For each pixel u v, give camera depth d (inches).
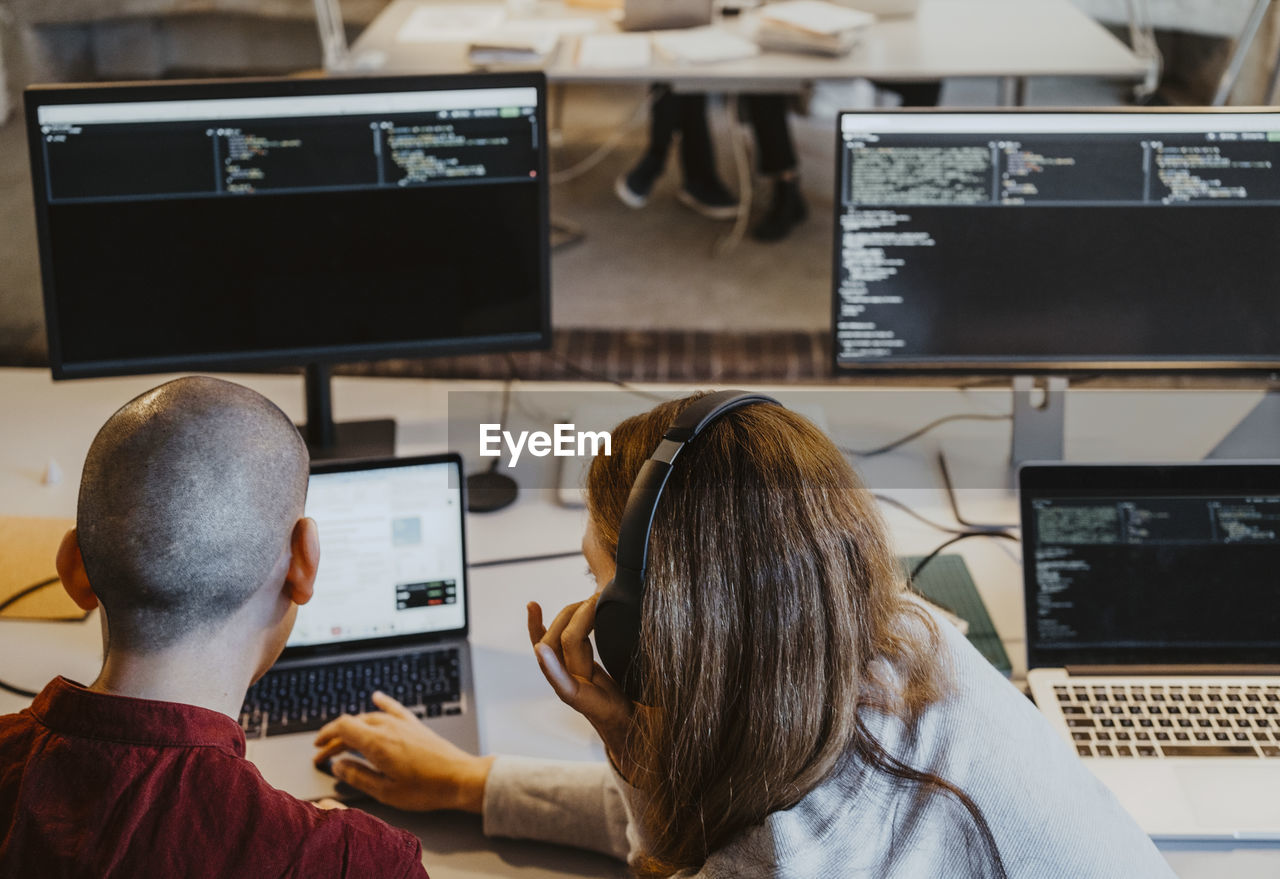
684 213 169.2
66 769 31.8
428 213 63.2
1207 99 153.6
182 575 32.9
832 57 121.9
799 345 104.7
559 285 146.9
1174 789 47.0
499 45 119.6
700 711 31.9
